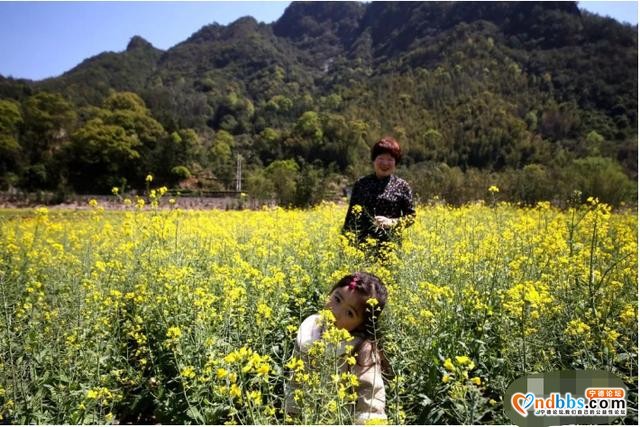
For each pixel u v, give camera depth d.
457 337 3.01
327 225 7.15
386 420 2.24
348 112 78.69
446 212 7.77
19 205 29.38
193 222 7.73
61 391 2.67
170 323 3.36
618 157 42.56
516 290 2.97
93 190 51.44
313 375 2.29
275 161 59.91
